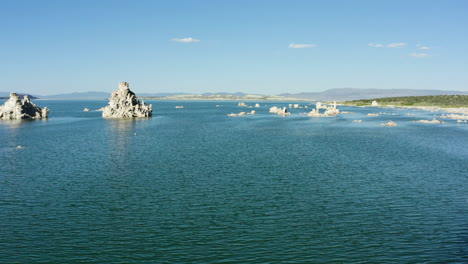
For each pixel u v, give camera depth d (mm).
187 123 172750
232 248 34031
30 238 36125
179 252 33219
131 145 97000
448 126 151125
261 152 85250
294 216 42062
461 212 43531
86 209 44312
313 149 89875
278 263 31328
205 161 73875
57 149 89812
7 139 108812
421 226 39375
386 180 58094
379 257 32438
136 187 53906
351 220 40969
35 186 54406
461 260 31844
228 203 46625
